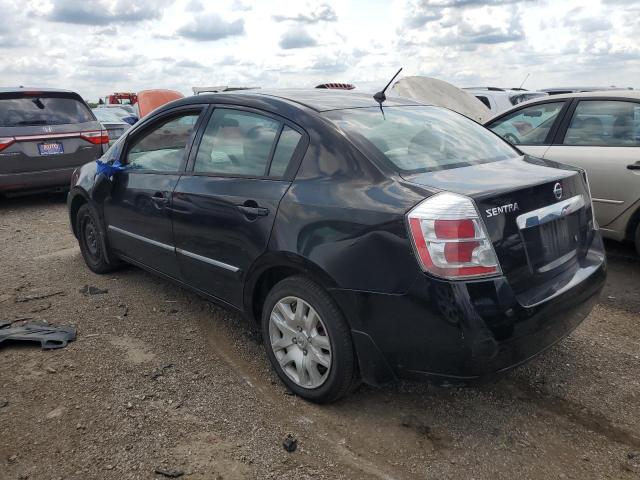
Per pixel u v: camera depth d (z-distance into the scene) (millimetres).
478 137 3691
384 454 2734
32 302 4570
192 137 3896
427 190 2686
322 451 2750
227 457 2689
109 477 2551
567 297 2840
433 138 3391
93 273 5281
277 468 2623
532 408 3113
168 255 4035
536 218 2795
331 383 2969
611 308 4453
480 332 2498
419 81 10508
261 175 3330
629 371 3488
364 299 2721
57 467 2613
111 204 4629
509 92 12016
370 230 2699
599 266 3215
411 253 2572
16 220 7805
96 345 3807
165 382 3344
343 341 2879
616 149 5199
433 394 3250
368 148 3000
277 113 3395
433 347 2586
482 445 2803
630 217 5133
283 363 3230
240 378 3404
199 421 2965
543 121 5840
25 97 8336
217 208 3475
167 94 15258
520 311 2592
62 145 8422
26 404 3107
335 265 2797
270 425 2945
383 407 3119
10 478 2545
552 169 3250
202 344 3842
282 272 3279
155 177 4129
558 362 3602
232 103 3697
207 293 3787
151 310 4395
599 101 5469
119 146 4668
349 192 2873
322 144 3104
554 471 2619
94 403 3115
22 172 8141
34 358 3621
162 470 2584
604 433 2898
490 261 2555
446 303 2502
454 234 2510
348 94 3883
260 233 3172
